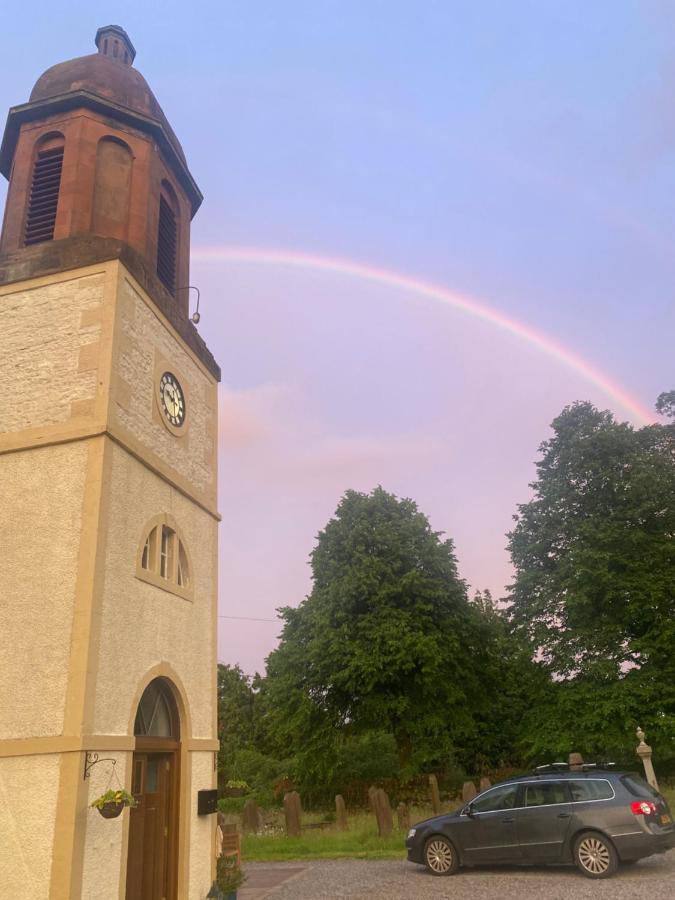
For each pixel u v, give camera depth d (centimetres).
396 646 2689
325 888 1267
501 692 3247
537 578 2848
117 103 1293
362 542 3058
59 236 1170
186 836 1003
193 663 1114
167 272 1367
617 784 1227
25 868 759
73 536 898
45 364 1032
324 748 2888
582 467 2820
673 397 3006
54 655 842
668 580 2505
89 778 796
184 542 1148
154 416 1112
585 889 1085
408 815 2045
